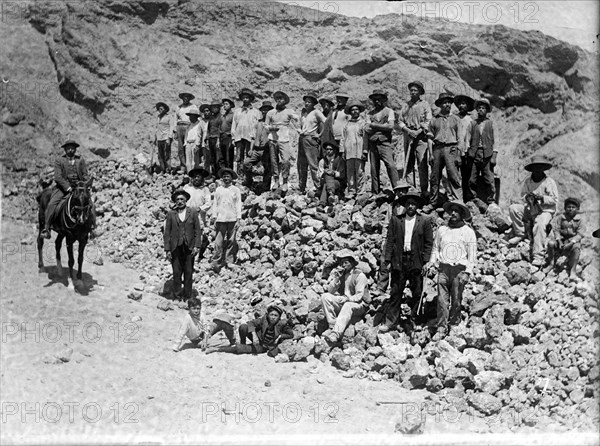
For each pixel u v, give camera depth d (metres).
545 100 25.33
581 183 23.42
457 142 21.89
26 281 21.52
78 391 18.38
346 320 19.52
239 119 24.88
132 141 27.58
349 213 22.11
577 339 18.52
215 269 22.20
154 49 28.86
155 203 25.00
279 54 28.67
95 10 28.47
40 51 28.00
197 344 20.00
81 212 20.91
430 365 18.86
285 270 21.42
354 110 23.09
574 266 19.78
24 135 26.38
